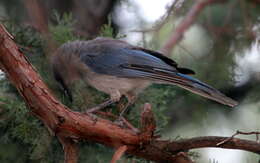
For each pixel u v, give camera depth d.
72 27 12.23
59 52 11.14
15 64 7.54
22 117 9.45
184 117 13.14
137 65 11.02
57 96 10.89
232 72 13.34
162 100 10.84
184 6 14.29
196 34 14.72
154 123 8.21
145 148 8.43
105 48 11.43
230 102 9.91
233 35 13.99
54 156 9.72
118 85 11.06
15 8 13.55
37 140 9.45
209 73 13.31
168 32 14.45
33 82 7.63
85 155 10.02
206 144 8.55
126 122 9.61
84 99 10.53
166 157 8.65
